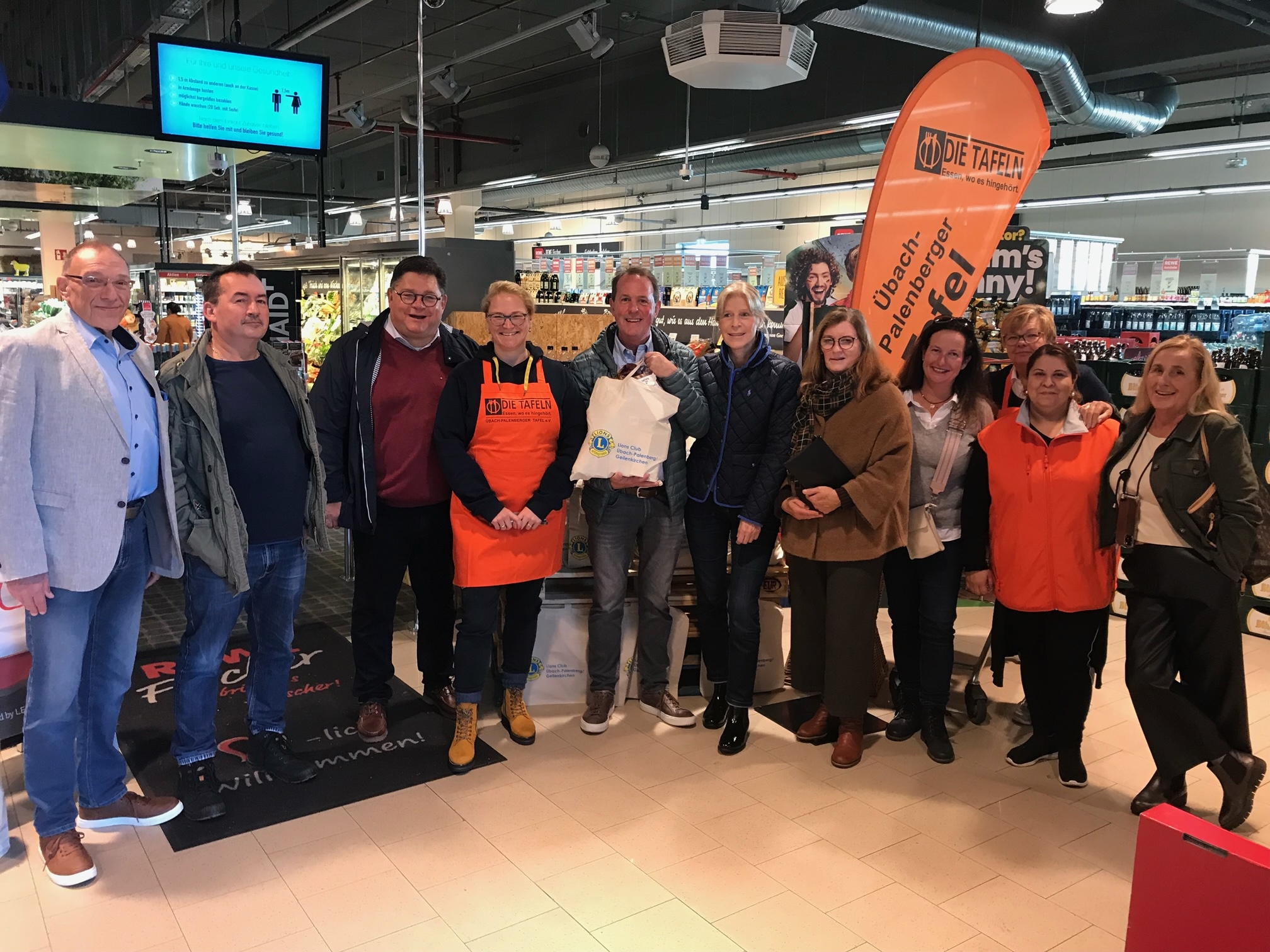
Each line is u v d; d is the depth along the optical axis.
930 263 3.80
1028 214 15.77
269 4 9.53
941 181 3.75
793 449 3.07
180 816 2.70
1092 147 14.41
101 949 2.12
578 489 3.64
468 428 2.99
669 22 10.15
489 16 10.05
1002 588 2.98
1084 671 2.96
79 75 10.17
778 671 3.77
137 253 20.67
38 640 2.32
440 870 2.45
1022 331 3.36
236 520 2.54
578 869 2.47
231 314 2.52
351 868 2.45
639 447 2.98
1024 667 3.11
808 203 18.28
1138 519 2.70
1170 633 2.70
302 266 7.40
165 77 5.35
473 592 3.00
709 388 3.15
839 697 3.07
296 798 2.82
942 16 7.20
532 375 3.02
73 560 2.26
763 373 3.11
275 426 2.67
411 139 15.95
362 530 3.08
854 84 9.15
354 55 11.67
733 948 2.15
